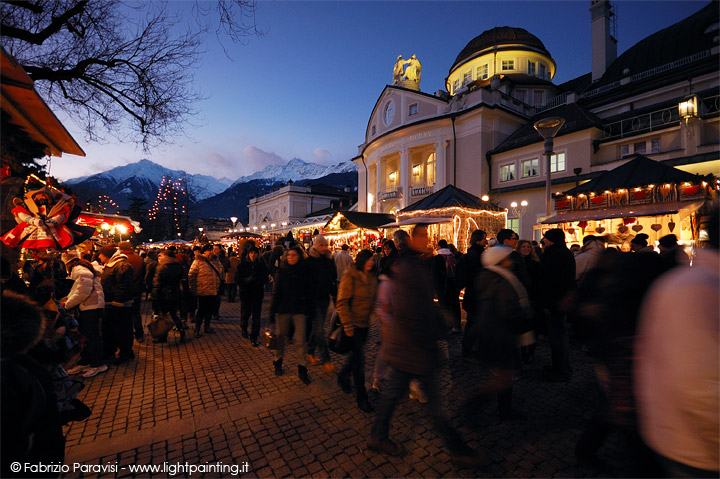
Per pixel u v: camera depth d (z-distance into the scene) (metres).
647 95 20.47
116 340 5.21
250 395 4.00
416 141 27.34
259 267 6.18
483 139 24.34
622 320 2.00
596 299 2.21
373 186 33.66
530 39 31.95
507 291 2.88
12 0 5.63
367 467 2.67
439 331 2.66
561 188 20.27
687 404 1.28
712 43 19.33
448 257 6.28
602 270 2.26
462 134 25.44
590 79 28.66
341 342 3.78
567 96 23.83
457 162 25.66
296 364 5.10
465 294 4.79
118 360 5.19
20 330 1.44
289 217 48.34
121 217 10.43
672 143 16.98
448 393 3.96
